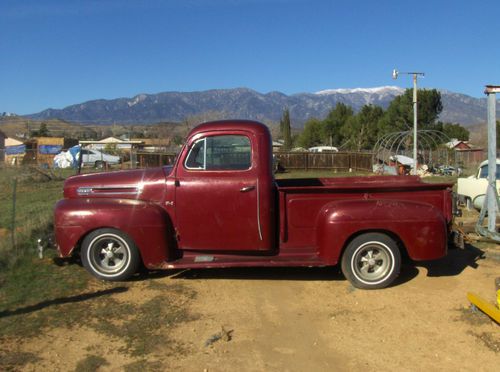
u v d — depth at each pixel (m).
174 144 53.06
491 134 7.82
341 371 4.11
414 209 5.90
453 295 5.78
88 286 6.07
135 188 6.23
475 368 4.14
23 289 5.92
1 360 4.25
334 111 64.12
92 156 36.12
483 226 8.18
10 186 19.92
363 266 5.99
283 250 6.21
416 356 4.35
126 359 4.30
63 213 6.09
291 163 36.84
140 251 6.07
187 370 4.12
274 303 5.61
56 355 4.35
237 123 6.18
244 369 4.14
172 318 5.14
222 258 6.18
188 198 6.12
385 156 34.69
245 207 6.08
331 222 5.86
